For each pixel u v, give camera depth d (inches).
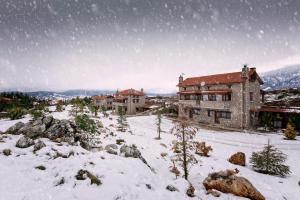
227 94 1573.6
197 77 1984.5
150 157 631.2
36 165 402.3
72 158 435.2
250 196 398.9
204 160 710.5
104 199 292.7
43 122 701.9
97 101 3565.5
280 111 1430.9
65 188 314.5
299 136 1254.9
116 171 389.7
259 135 1275.8
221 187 423.5
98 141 704.4
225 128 1496.1
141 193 325.4
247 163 769.6
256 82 1612.9
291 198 459.8
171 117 2055.9
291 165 756.0
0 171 364.8
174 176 503.5
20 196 286.8
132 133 1152.2
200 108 1787.6
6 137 605.0
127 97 2623.0
